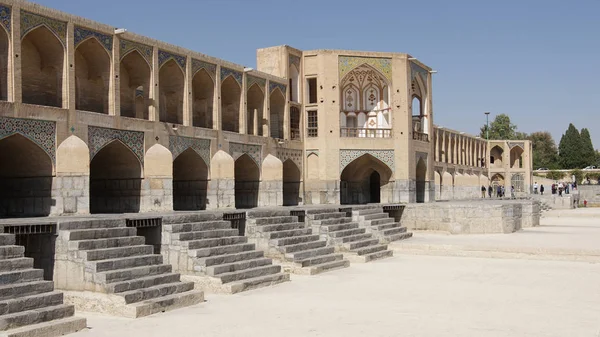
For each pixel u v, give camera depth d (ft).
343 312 28.04
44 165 42.14
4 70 39.60
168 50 52.11
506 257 48.98
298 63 70.49
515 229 66.33
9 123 38.93
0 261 25.58
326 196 69.36
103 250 30.37
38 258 30.86
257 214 45.03
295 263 41.27
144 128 49.37
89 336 23.72
